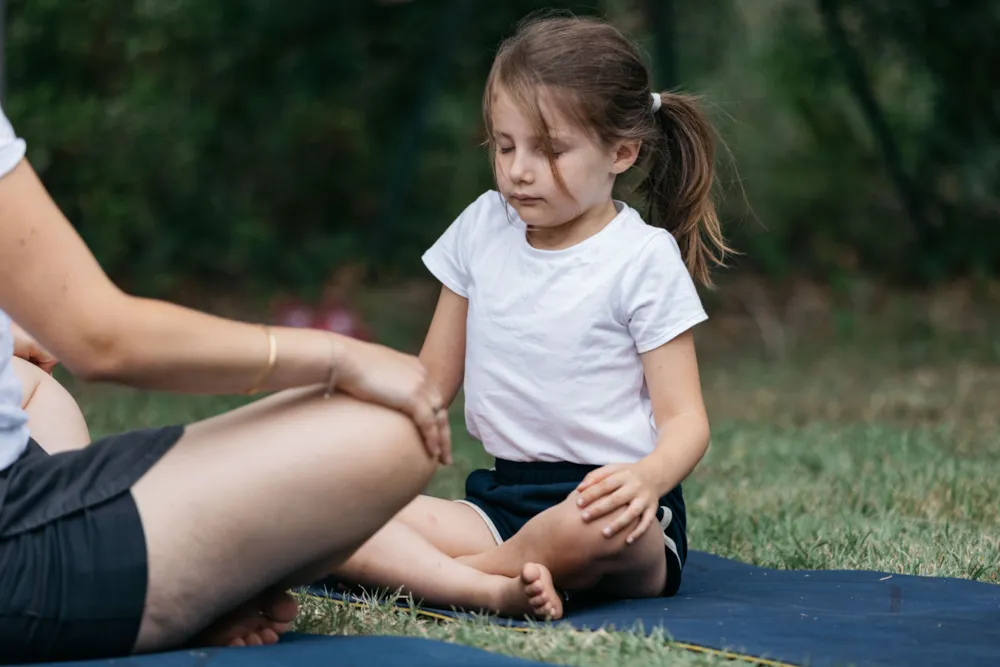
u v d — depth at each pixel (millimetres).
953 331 8836
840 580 2916
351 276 9930
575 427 2793
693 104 3117
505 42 2930
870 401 6605
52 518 1957
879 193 11031
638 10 9227
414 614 2490
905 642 2256
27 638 1940
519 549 2635
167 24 9719
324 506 2020
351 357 2016
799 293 9977
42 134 9445
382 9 9734
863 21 10008
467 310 3012
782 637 2281
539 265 2850
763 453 5133
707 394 7004
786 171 11156
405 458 2043
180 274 9914
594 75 2768
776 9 10875
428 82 9352
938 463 4680
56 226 1928
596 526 2547
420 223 10242
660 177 3131
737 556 3385
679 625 2377
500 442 2861
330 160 10383
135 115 9680
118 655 2008
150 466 2008
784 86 10922
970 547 3299
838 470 4695
